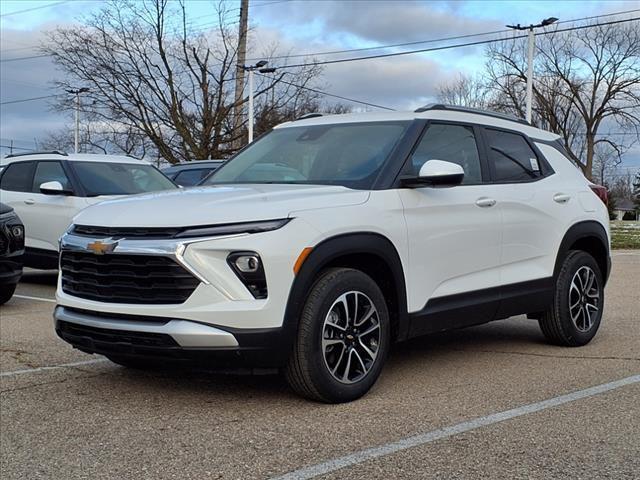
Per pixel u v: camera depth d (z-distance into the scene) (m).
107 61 31.86
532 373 5.34
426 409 4.41
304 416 4.25
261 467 3.52
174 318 4.02
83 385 4.96
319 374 4.27
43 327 7.04
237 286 4.00
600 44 52.59
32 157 10.09
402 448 3.75
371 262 4.68
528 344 6.42
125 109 32.16
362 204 4.55
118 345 4.20
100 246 4.22
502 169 5.73
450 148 5.35
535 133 6.36
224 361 4.03
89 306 4.32
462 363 5.65
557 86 53.34
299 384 4.32
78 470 3.50
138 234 4.19
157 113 32.16
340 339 4.41
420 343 6.46
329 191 4.57
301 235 4.16
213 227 4.05
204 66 30.69
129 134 33.16
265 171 5.34
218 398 4.62
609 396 4.72
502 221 5.50
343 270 4.44
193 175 13.09
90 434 3.99
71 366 5.49
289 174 5.19
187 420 4.20
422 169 4.73
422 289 4.89
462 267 5.18
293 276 4.11
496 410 4.40
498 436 3.94
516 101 52.41
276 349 4.08
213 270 4.00
